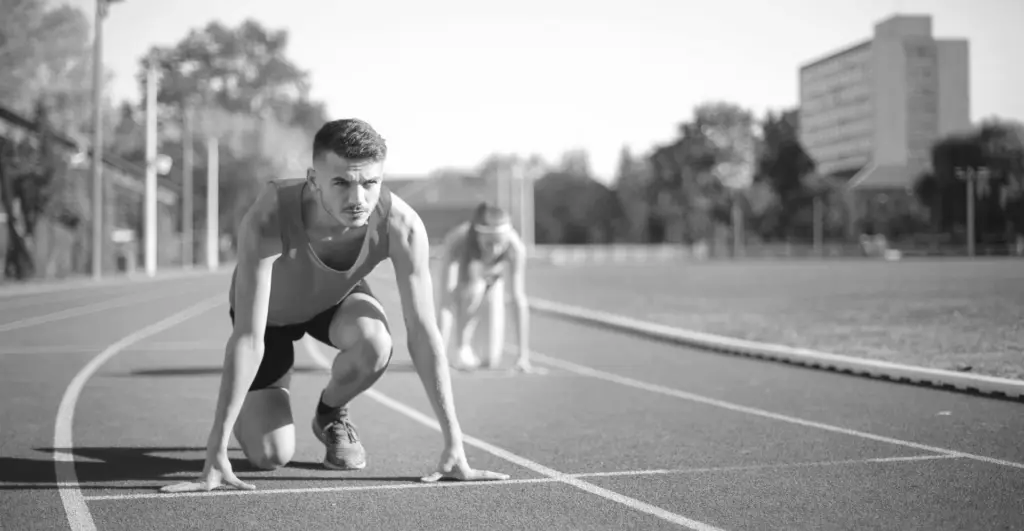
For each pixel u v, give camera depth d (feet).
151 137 146.10
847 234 304.71
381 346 17.76
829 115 431.43
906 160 394.93
